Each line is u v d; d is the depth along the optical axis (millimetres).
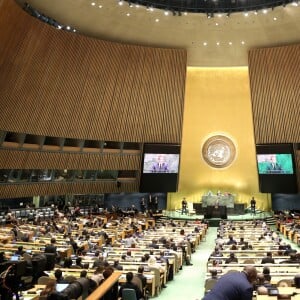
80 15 20891
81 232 15508
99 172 25016
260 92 23609
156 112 24516
